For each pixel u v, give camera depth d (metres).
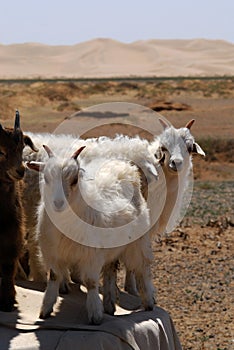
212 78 198.00
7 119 77.19
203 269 23.44
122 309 12.59
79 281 13.68
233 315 19.28
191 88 126.81
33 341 10.44
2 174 11.32
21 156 11.42
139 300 13.62
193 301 20.38
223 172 50.31
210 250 25.69
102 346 10.47
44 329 10.80
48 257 11.12
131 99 107.25
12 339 10.47
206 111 84.56
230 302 20.34
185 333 17.86
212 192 40.62
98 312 10.95
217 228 29.14
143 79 197.12
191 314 19.33
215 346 17.03
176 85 139.38
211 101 102.62
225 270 23.36
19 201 11.96
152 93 116.75
